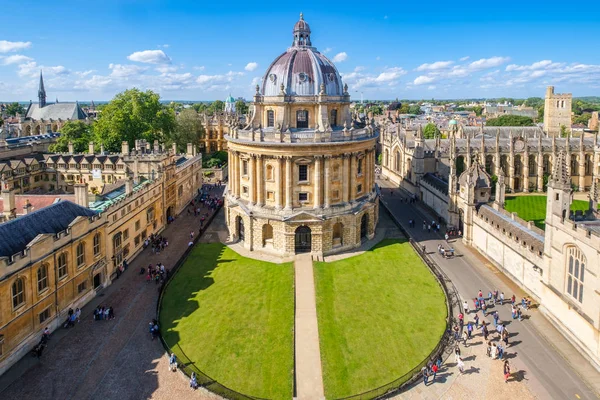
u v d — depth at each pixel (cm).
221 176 15512
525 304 5991
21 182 10862
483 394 4425
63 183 11388
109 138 13025
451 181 9275
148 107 13962
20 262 4897
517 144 13350
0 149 11625
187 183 11812
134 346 5250
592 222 5503
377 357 5000
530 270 6400
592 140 13650
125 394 4431
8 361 4762
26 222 5512
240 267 7450
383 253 8025
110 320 5831
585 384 4534
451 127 17212
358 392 4456
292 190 7950
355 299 6312
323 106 8138
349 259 7806
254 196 8219
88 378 4659
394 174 14675
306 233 8038
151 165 10250
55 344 5262
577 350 5088
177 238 9075
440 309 5997
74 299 6006
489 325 5659
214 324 5688
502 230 7250
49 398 4356
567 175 5372
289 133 7781
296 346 5216
